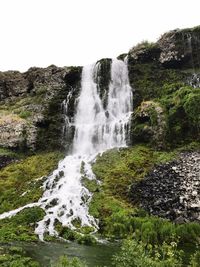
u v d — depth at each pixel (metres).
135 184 32.25
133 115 42.81
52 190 32.69
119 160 37.72
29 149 44.03
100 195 31.67
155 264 14.61
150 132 39.91
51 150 44.56
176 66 49.94
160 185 31.14
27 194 32.56
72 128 46.09
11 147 43.88
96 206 29.98
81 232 26.11
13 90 56.47
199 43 49.50
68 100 48.94
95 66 50.69
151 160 36.41
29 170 38.00
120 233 25.53
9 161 41.53
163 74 48.78
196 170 31.73
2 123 45.91
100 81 49.88
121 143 42.28
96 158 39.31
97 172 35.91
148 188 31.30
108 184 33.50
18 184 35.31
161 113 40.41
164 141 38.59
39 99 50.22
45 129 46.06
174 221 27.69
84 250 21.44
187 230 24.41
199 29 49.69
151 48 50.94
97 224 27.77
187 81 46.47
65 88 50.03
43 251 21.03
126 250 14.82
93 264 18.48
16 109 49.94
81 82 50.81
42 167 38.38
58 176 35.34
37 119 46.19
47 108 47.72
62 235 25.47
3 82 57.34
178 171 32.19
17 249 20.64
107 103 48.19
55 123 46.53
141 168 35.09
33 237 24.33
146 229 24.02
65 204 30.05
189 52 49.53
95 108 48.25
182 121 39.03
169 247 16.47
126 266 14.46
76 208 29.66
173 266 14.97
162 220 26.22
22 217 27.75
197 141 37.66
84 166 37.44
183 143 38.25
